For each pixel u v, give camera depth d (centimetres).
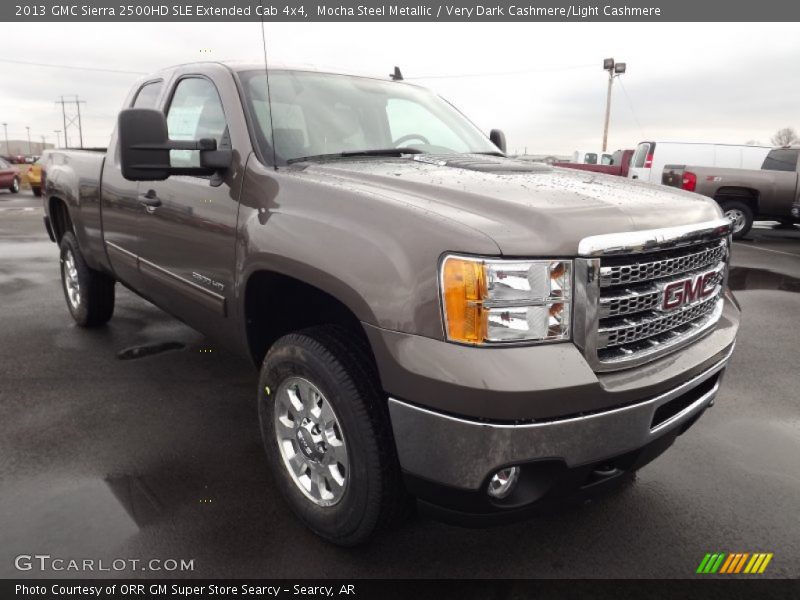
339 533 233
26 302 602
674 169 1253
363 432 212
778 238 1255
